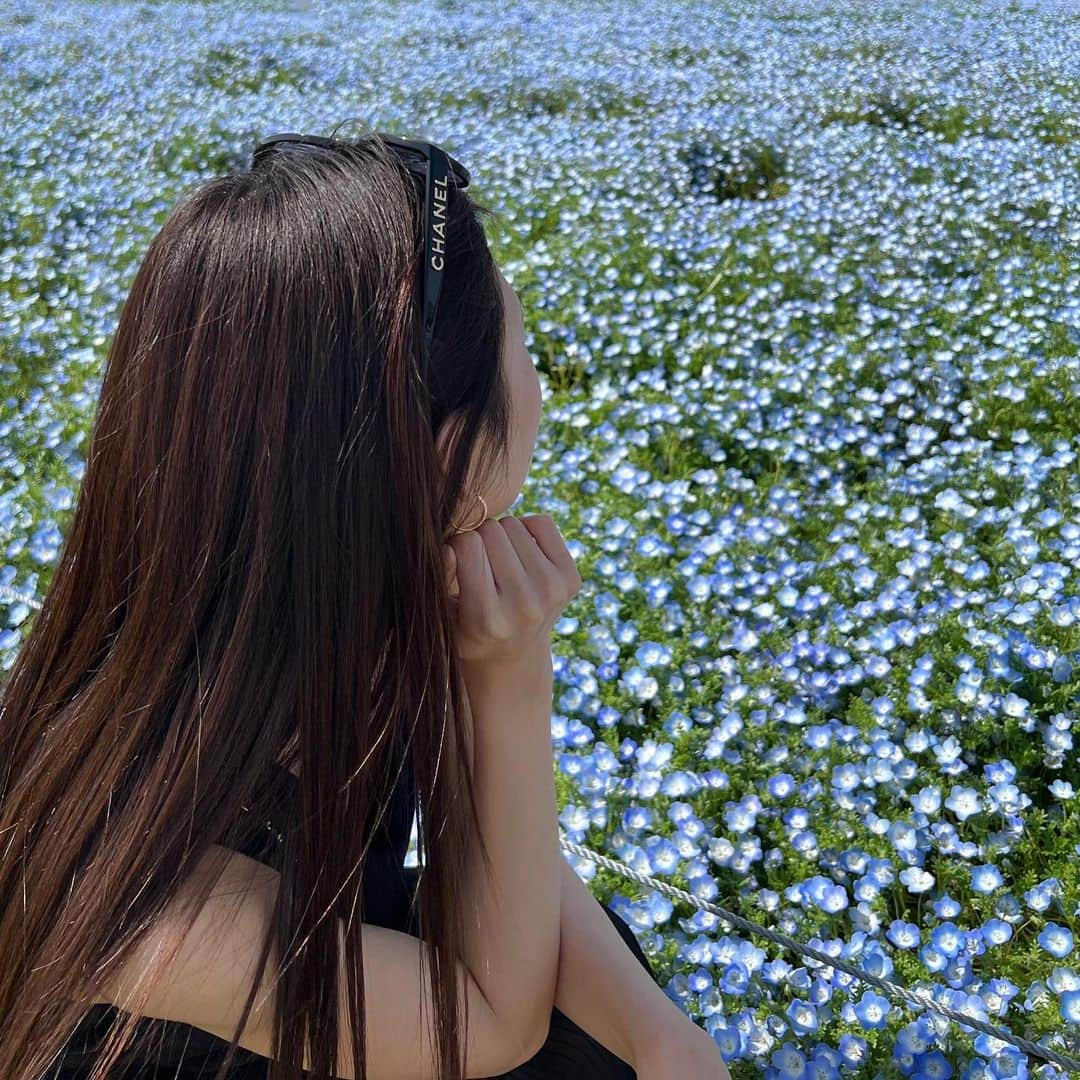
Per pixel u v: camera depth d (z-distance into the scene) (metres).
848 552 3.75
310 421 0.92
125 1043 0.98
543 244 6.51
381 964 1.10
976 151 8.17
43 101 9.86
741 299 6.02
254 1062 1.17
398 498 0.94
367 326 0.93
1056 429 4.73
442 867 1.07
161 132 9.02
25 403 5.06
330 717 0.94
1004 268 6.10
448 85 10.53
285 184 0.98
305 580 0.92
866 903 2.58
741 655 3.38
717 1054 1.38
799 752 3.03
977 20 13.70
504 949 1.15
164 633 0.96
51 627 1.09
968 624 3.38
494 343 1.04
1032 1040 2.23
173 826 0.93
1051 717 3.12
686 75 10.80
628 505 4.19
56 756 1.00
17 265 6.55
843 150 8.32
